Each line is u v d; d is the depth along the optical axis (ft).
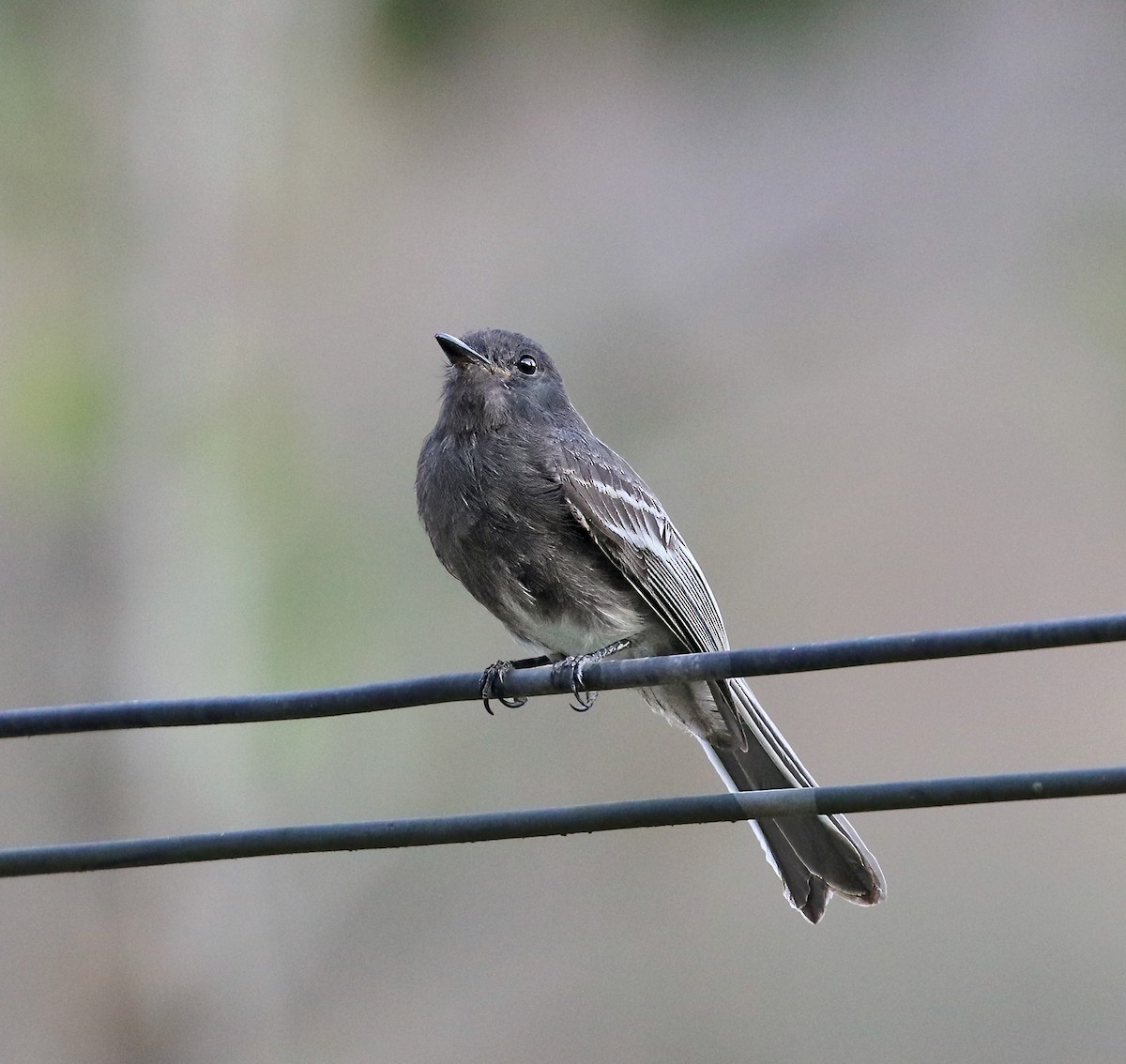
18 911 49.08
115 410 52.80
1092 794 18.13
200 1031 48.62
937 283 61.52
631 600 29.32
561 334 58.85
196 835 21.07
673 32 61.00
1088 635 18.03
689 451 59.00
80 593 51.37
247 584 52.80
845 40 61.31
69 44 55.31
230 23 55.31
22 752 49.90
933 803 18.67
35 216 54.85
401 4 58.70
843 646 19.25
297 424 56.13
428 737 52.11
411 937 50.62
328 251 58.39
